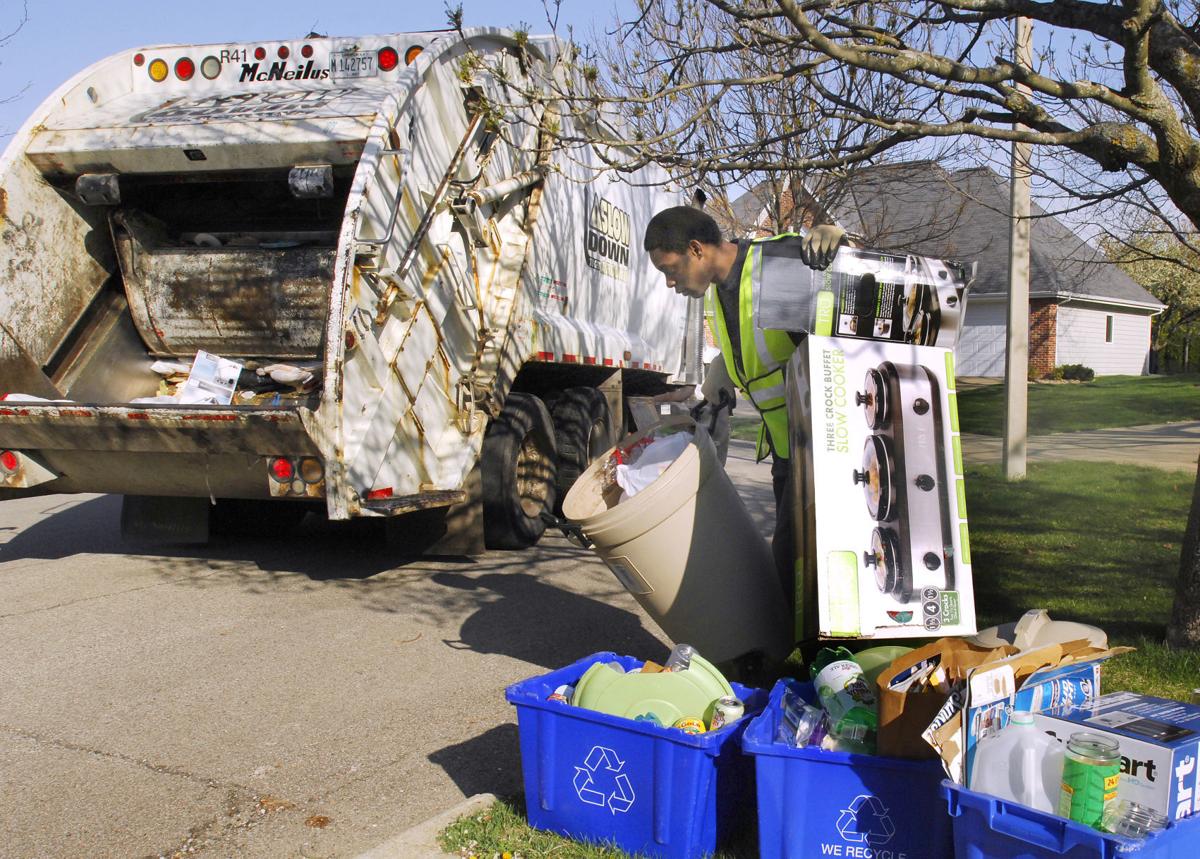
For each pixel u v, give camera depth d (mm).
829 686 3090
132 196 6477
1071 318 29953
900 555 3553
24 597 6188
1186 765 2355
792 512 3914
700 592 4125
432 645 5301
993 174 8570
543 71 7352
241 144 5824
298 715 4352
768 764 2785
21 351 6004
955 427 3693
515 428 7086
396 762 3883
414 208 6004
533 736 3170
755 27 4363
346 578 6645
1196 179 4168
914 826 2697
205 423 5402
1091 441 14602
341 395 5426
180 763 3877
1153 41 4242
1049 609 5414
